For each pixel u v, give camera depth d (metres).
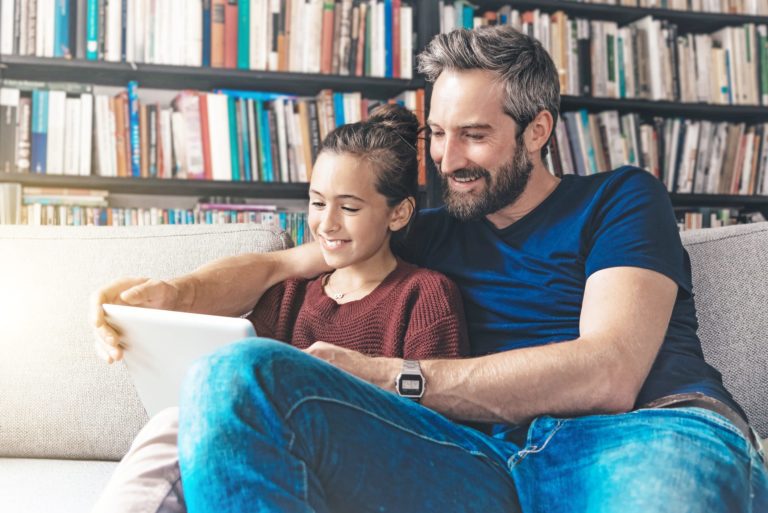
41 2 2.61
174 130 2.76
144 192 2.91
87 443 1.40
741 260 1.39
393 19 2.91
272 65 2.80
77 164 2.68
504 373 0.99
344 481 0.83
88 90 2.70
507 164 1.26
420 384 0.98
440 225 1.38
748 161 3.22
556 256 1.24
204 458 0.76
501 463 0.99
